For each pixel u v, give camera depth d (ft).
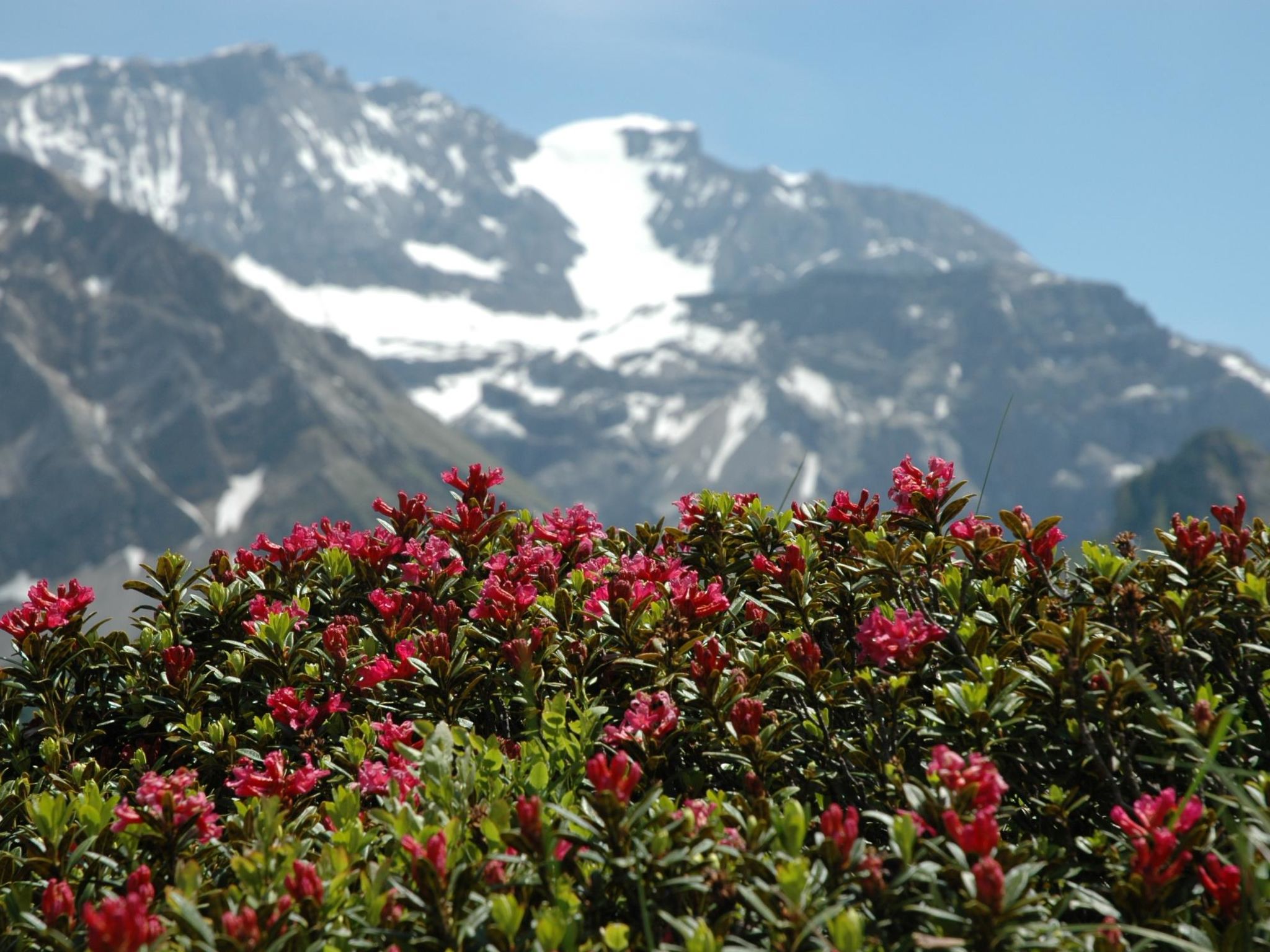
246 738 17.20
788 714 16.12
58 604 18.57
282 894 11.31
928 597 17.95
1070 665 13.67
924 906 10.40
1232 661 15.87
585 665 16.66
